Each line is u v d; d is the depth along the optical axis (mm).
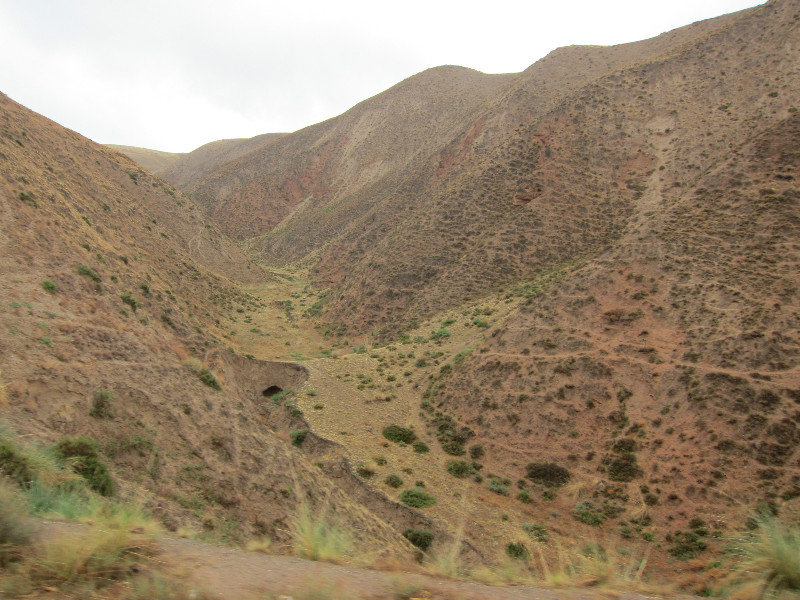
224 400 21516
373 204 102062
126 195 59062
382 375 40094
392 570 5156
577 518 23094
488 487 26328
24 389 14477
